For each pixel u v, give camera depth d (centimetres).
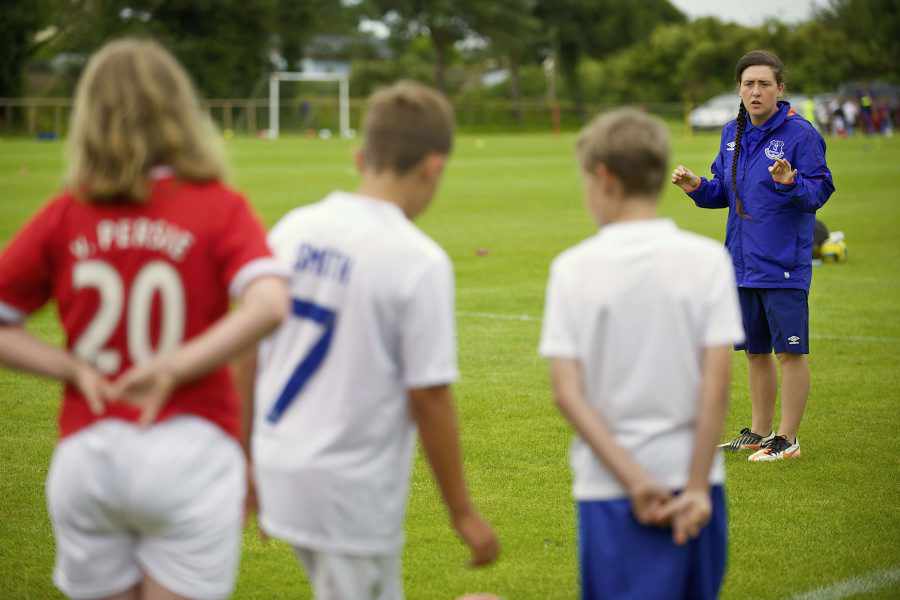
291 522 316
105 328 280
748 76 635
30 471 627
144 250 278
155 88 280
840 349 955
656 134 316
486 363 905
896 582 472
